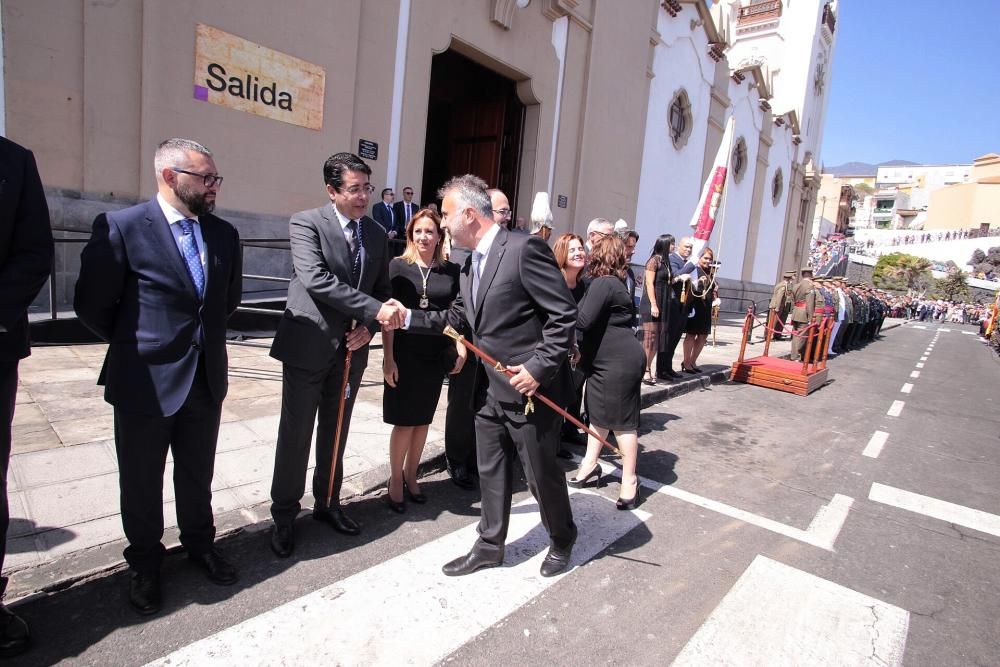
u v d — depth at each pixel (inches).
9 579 90.4
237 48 264.5
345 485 136.3
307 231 104.6
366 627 90.4
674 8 550.6
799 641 95.5
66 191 229.3
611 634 93.6
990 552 135.7
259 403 179.8
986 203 2940.5
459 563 107.7
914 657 93.7
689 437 212.8
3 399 77.0
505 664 84.8
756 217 844.6
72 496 114.4
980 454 222.1
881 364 486.9
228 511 117.7
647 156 565.0
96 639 83.2
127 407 85.6
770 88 801.6
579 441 192.5
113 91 234.8
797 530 139.4
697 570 116.3
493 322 101.1
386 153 335.6
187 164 85.0
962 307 1904.5
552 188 452.1
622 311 144.0
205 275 90.9
